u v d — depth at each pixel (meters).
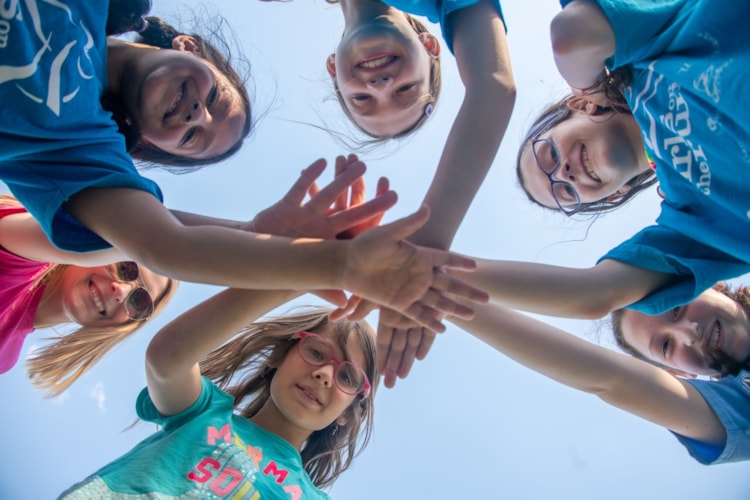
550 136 0.85
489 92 0.67
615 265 0.67
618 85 0.69
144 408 0.71
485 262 0.67
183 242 0.53
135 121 0.73
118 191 0.57
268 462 0.69
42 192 0.56
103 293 0.87
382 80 0.83
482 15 0.72
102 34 0.65
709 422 0.74
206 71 0.77
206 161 0.87
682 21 0.60
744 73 0.52
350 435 0.87
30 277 0.82
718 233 0.63
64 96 0.59
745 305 0.81
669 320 0.82
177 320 0.66
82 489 0.59
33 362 0.90
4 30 0.55
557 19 0.64
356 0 0.85
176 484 0.61
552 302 0.64
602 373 0.72
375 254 0.52
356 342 0.86
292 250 0.53
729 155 0.57
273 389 0.78
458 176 0.65
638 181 0.87
